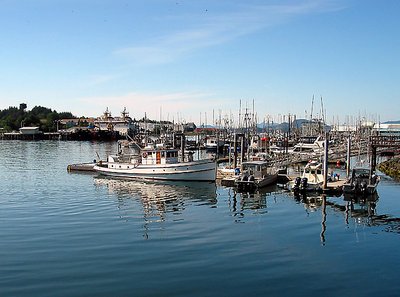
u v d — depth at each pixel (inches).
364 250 1148.5
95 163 3053.6
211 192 2113.7
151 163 2596.0
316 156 3275.1
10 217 1485.0
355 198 1939.0
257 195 2023.9
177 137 5521.7
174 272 964.0
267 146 4333.2
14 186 2272.4
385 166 3157.0
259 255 1091.9
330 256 1094.4
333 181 2261.3
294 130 6683.1
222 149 4928.6
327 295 858.1
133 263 1018.1
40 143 7583.7
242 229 1357.0
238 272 970.7
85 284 890.7
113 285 888.3
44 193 2038.6
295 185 2086.6
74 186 2298.2
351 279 941.8
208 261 1039.6
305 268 1003.3
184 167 2474.2
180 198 1936.5
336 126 7140.8
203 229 1349.7
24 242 1179.3
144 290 865.5
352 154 3695.9
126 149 5423.2
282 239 1246.9
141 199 1900.8
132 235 1262.3
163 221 1453.0
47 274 943.0
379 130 6643.7
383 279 943.7
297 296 851.4
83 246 1146.7
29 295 833.5
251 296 847.1
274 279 934.4
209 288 881.5
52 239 1210.0
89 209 1647.4
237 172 2544.3
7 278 919.0
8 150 5556.1
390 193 2091.5
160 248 1136.8
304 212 1636.3
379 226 1421.0
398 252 1133.7
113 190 2166.6
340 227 1401.3
